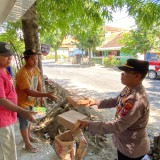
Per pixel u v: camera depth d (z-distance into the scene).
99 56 34.78
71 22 7.30
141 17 5.09
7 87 2.53
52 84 9.28
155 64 15.79
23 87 3.32
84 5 6.48
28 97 3.47
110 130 2.12
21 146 3.77
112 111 7.36
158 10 4.87
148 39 19.03
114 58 27.22
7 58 2.50
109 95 10.27
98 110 7.19
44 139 4.18
